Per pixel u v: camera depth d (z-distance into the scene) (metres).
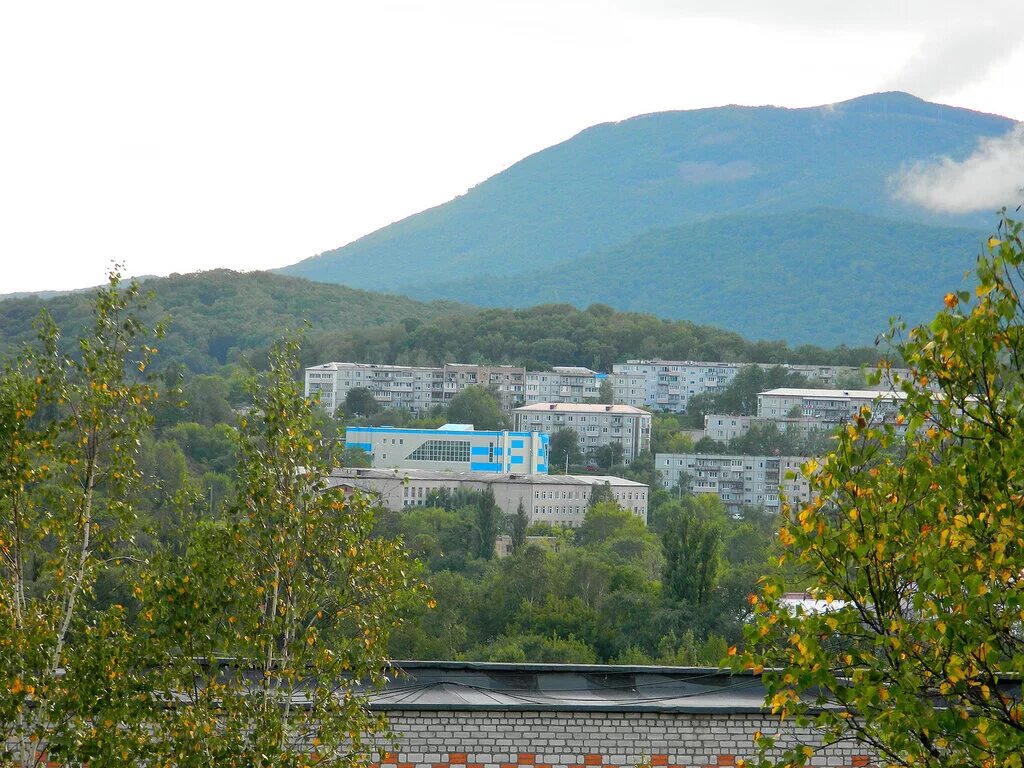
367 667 26.72
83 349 28.06
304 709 26.64
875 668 17.55
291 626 26.31
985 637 16.64
